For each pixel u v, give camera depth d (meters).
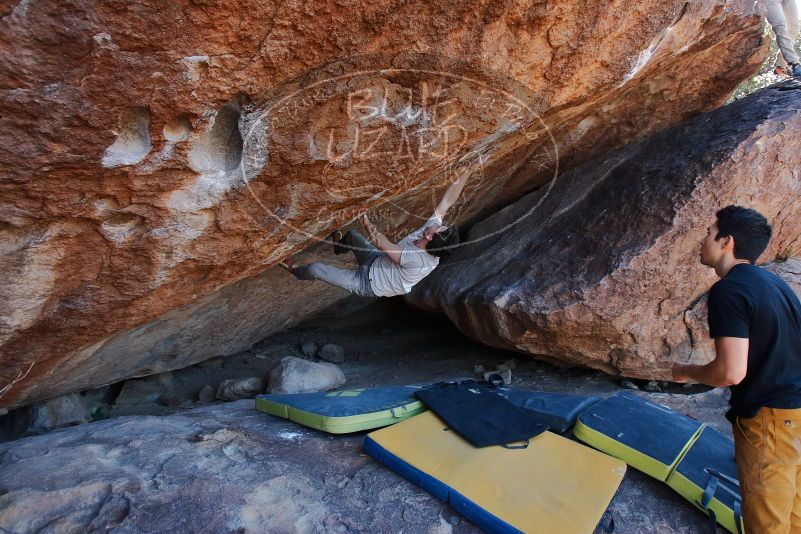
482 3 1.62
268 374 4.32
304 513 2.07
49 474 2.07
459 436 2.51
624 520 2.18
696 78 3.72
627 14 1.98
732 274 1.81
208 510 1.98
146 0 1.21
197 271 2.14
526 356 4.38
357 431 2.71
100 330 2.19
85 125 1.36
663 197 3.44
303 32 1.45
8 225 1.52
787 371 1.73
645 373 3.48
